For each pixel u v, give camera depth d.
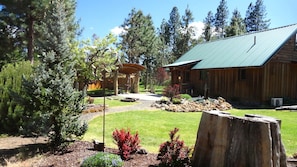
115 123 8.78
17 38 19.22
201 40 48.06
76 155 4.75
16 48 19.81
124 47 37.50
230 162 3.62
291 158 4.66
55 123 5.35
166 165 3.87
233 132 3.68
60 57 5.72
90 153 4.80
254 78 15.90
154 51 39.78
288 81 16.42
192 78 21.23
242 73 16.72
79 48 14.12
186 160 3.94
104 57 14.41
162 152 4.02
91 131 7.41
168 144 4.02
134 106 13.92
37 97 5.20
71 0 21.11
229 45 20.39
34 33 18.58
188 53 25.03
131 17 37.53
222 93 18.08
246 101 16.31
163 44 47.12
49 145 5.45
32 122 5.30
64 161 4.50
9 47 19.17
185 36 45.62
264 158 3.42
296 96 16.78
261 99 15.41
